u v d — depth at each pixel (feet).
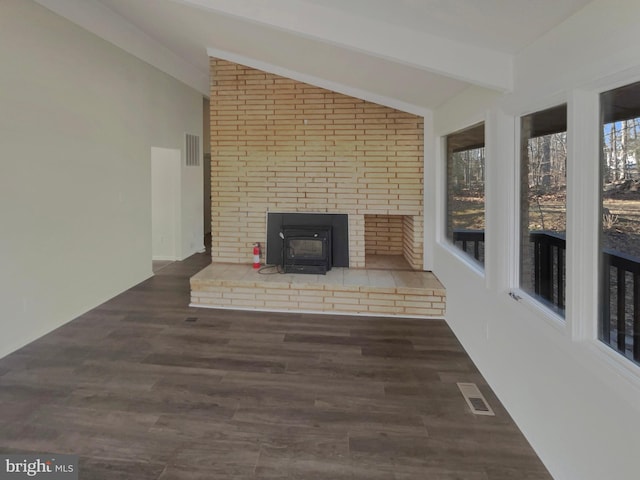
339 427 7.54
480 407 8.20
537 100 6.57
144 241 17.78
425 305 13.55
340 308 13.92
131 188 16.55
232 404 8.28
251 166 16.17
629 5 4.41
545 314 6.63
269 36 11.30
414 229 15.78
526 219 7.88
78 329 12.29
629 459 4.51
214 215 16.53
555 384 6.16
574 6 5.26
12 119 10.54
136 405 8.20
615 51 4.65
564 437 5.90
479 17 6.32
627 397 4.51
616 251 5.19
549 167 6.93
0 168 10.21
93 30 13.29
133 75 16.40
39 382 9.08
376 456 6.76
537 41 6.55
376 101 15.06
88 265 13.91
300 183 16.02
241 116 16.05
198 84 21.38
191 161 22.52
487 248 9.03
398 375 9.57
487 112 8.91
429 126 15.02
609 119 5.26
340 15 8.01
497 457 6.72
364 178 15.74
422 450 6.91
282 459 6.67
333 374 9.62
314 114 15.72
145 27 14.79
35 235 11.44
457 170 12.60
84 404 8.20
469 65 7.69
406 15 7.23
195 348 11.04
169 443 7.02
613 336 5.27
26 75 10.96
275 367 9.96
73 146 12.96
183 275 18.72
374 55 8.16
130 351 10.79
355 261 16.12
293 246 15.60
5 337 10.48
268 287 14.19
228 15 8.21
